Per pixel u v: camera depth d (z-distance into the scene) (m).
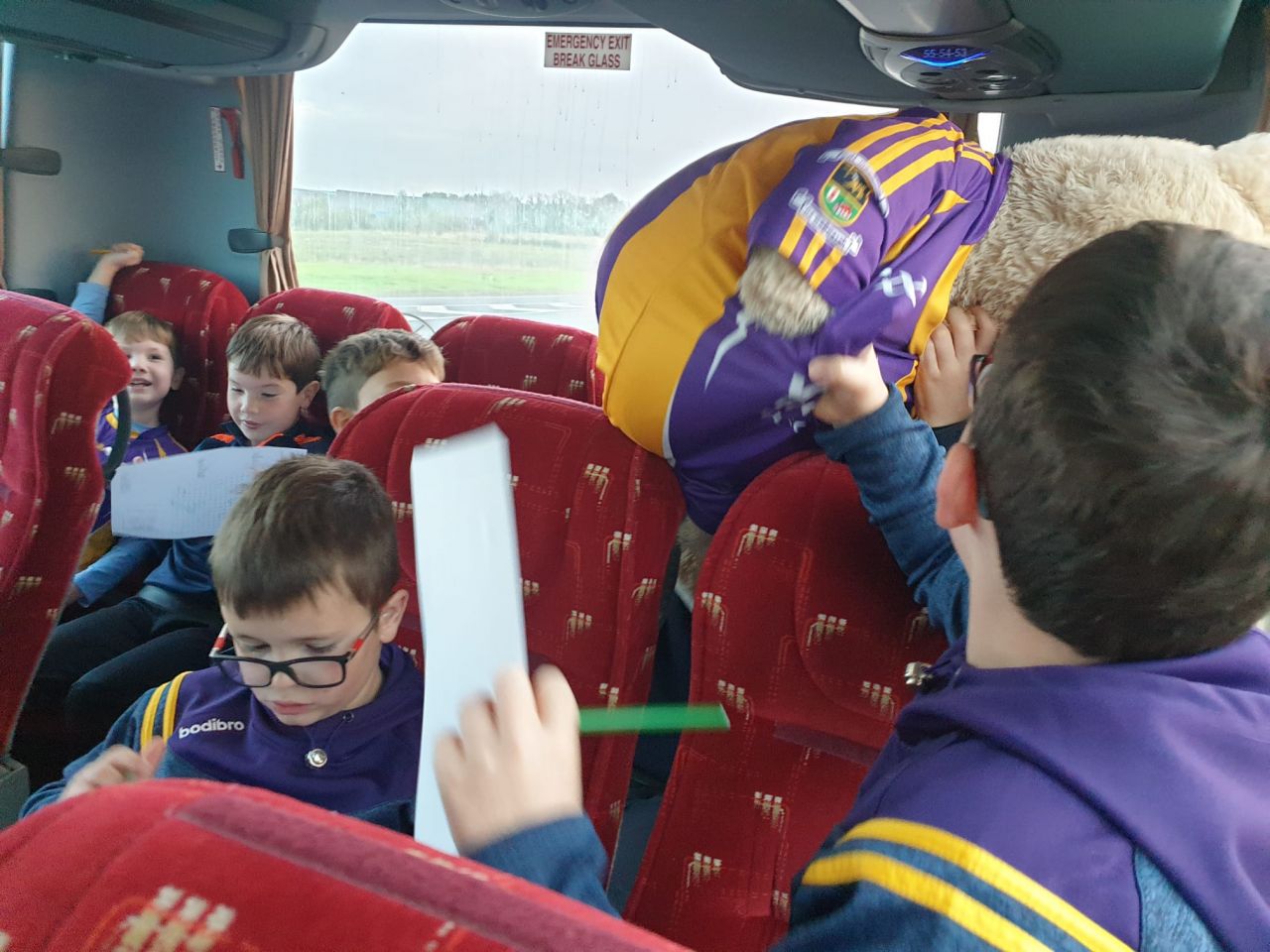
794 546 0.95
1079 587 0.44
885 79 1.62
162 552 2.13
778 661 0.96
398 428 1.21
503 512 0.50
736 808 1.01
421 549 0.52
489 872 0.34
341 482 1.03
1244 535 0.40
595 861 0.44
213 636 1.84
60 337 1.38
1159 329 0.41
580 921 0.31
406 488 1.20
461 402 1.21
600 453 1.11
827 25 1.38
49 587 1.49
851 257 0.82
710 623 0.99
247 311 2.77
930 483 0.85
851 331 0.82
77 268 2.88
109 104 2.83
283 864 0.32
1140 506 0.41
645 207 1.04
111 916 0.31
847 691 0.94
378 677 1.10
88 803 0.36
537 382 2.18
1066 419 0.42
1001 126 1.86
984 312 0.95
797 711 0.97
